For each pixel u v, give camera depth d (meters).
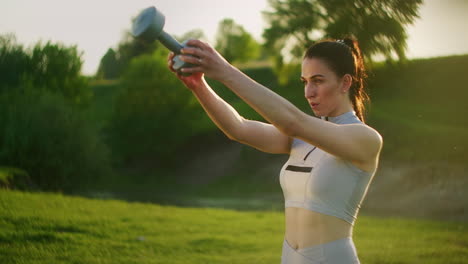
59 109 21.09
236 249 7.49
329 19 33.00
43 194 12.14
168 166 45.41
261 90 1.52
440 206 22.09
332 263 1.85
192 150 46.81
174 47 1.51
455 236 9.71
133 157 47.31
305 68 1.99
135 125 47.41
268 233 9.26
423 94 42.31
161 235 8.16
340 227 1.88
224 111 2.06
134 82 48.22
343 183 1.86
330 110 1.97
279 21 41.09
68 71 27.02
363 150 1.75
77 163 21.02
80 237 7.27
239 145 45.06
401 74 45.25
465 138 31.72
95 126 24.36
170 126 47.47
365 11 28.33
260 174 38.78
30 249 6.18
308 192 1.90
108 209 10.58
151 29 1.45
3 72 22.86
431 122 37.53
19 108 20.30
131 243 7.28
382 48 28.77
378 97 42.75
